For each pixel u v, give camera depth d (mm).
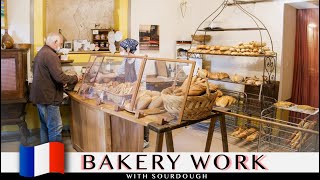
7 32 3881
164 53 5348
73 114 3572
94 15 4871
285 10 4168
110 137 2816
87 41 4629
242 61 4727
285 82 4352
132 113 2467
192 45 5223
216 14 5012
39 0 4125
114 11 4992
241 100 4410
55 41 3287
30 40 4113
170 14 5328
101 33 4801
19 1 4016
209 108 2406
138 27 5004
